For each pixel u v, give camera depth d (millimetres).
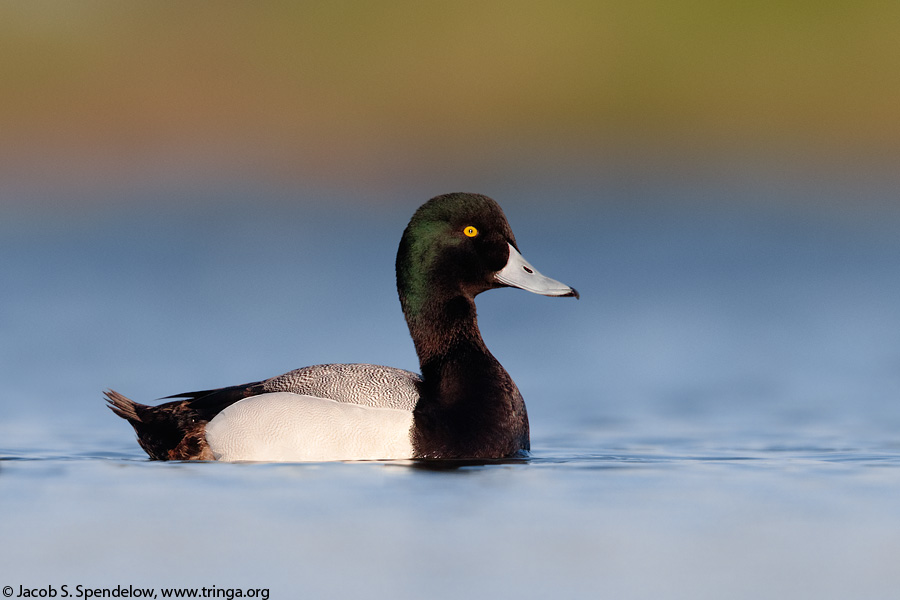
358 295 18719
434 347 10180
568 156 29219
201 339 16203
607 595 6410
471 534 7336
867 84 30516
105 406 12594
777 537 7344
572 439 10844
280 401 9609
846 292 18797
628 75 31125
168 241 21984
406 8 31391
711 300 18328
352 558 6922
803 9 30984
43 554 7051
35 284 19031
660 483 8664
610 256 20797
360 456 9492
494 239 10320
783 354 15484
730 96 30891
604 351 15719
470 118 30562
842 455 9852
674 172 27234
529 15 31688
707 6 31344
